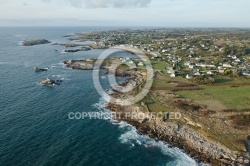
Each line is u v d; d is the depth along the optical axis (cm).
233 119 8731
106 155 7112
